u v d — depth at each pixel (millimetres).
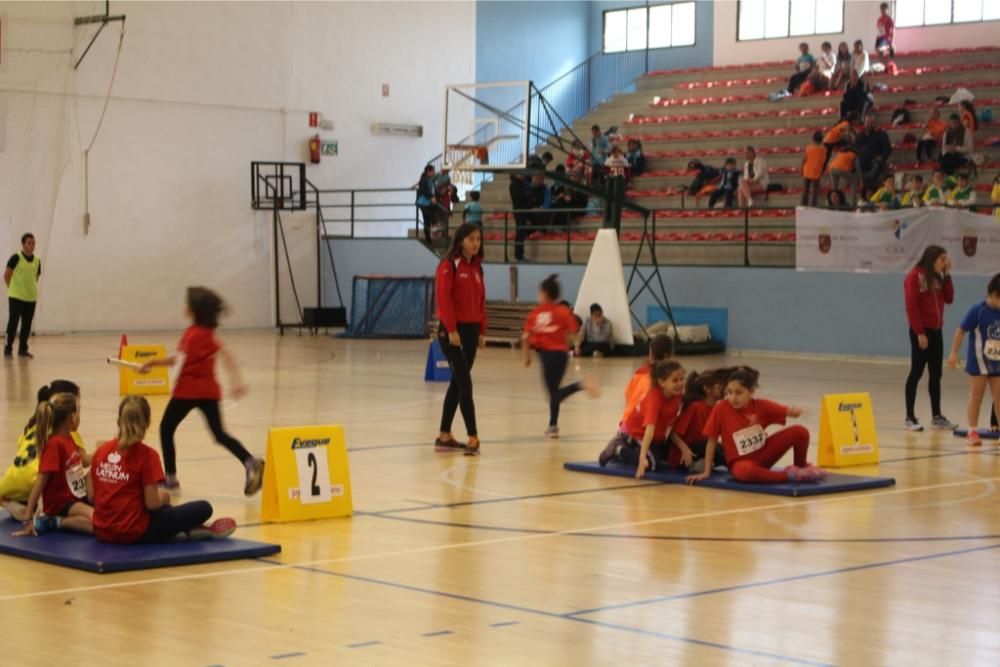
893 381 19859
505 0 36438
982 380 12695
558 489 9859
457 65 35219
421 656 5426
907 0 33406
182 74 29766
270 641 5625
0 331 26422
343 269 31766
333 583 6750
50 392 7973
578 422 14258
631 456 10625
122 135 28812
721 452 10547
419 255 30438
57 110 26203
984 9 32406
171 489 9359
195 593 6465
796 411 10125
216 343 9289
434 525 8414
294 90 31859
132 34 28828
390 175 33969
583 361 23266
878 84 31672
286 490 8453
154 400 16125
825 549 7746
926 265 13664
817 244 24641
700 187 29141
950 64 32125
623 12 38625
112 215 28781
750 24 35781
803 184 28828
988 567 7293
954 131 26891
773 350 25312
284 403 15805
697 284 26250
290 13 31656
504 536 8070
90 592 6449
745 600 6473
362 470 10750
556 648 5578
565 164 31172
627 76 38531
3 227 25141
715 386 10438
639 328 26906
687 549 7715
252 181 30562
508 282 28656
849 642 5715
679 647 5609
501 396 17000
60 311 28141
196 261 30219
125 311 29141
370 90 33375
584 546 7781
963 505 9297
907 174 27672
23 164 25516
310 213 31484
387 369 20781
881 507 9180
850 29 34031
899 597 6566
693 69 35844
